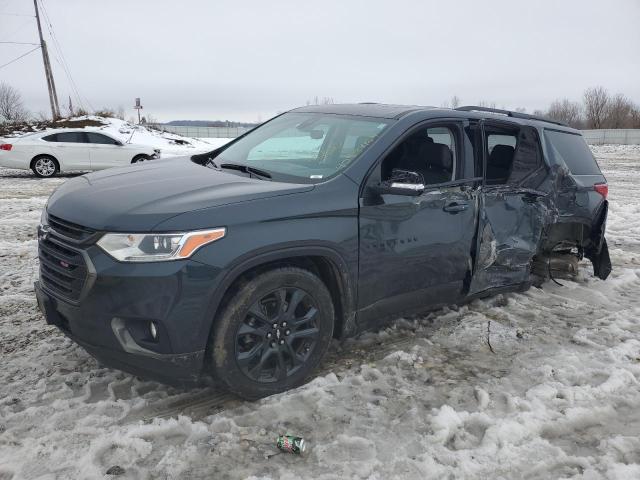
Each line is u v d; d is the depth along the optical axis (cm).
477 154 402
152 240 262
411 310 375
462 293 409
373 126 367
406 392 321
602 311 468
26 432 270
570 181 483
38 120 3556
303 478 246
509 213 424
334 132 377
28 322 402
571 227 514
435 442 275
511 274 448
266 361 302
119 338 267
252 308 289
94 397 304
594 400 318
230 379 288
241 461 256
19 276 512
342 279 323
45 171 1471
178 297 263
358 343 384
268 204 292
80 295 270
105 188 316
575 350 388
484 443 274
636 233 801
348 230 317
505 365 362
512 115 466
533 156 454
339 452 265
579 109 7638
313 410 299
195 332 271
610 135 5009
